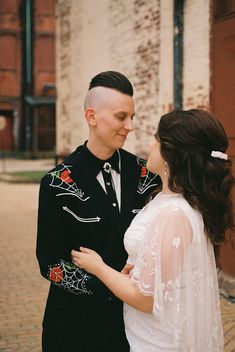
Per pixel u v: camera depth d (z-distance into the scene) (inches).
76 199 77.4
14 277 232.2
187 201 66.2
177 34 240.7
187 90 238.4
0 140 1240.2
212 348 69.4
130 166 83.0
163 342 67.5
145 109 284.0
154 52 270.5
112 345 78.2
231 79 192.7
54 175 78.5
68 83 434.6
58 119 463.8
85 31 384.5
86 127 403.9
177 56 241.3
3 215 415.8
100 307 78.0
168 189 69.3
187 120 66.0
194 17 229.8
